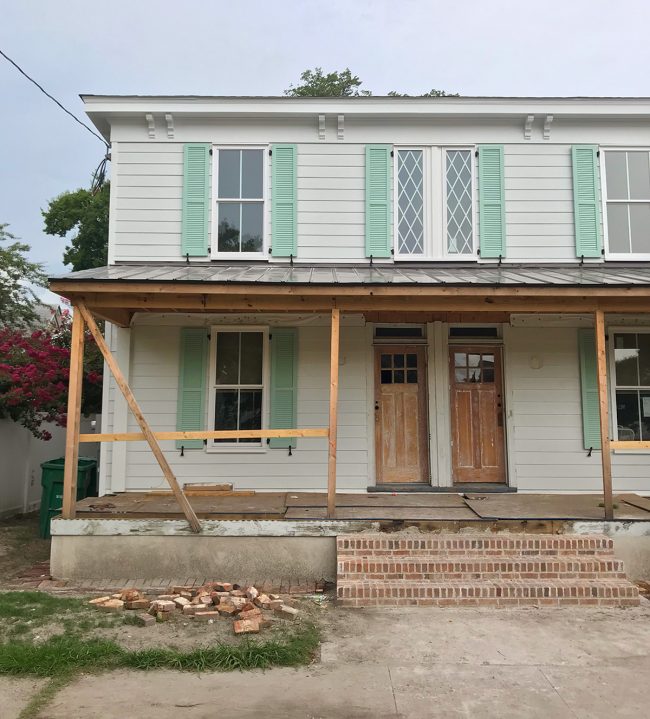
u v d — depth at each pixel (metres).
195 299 6.87
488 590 5.84
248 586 6.41
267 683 4.12
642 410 8.89
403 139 9.21
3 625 5.12
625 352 8.95
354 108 8.99
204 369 8.77
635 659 4.55
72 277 6.66
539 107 9.01
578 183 9.12
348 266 8.98
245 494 8.30
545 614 5.58
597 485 8.70
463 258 9.02
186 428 8.66
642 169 9.27
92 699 3.85
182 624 5.18
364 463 8.70
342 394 8.80
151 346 8.81
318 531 6.64
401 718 3.65
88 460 9.87
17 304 13.65
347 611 5.66
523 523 6.68
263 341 8.94
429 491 8.60
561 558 6.34
